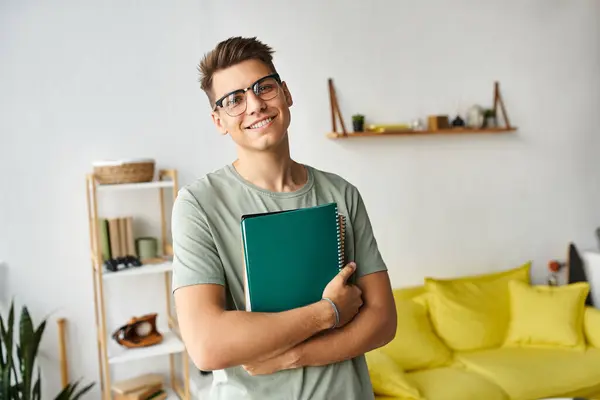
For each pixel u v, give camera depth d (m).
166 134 3.00
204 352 1.01
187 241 1.10
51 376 2.87
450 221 3.66
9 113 2.73
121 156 2.92
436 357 3.09
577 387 2.90
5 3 2.68
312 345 1.08
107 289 2.94
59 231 2.85
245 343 1.00
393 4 3.42
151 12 2.93
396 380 2.74
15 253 2.78
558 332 3.23
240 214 1.15
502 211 3.79
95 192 2.54
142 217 2.98
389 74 3.44
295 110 3.24
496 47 3.69
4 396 2.49
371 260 1.24
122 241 2.79
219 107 1.13
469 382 2.86
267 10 3.15
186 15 2.99
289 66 3.21
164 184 2.68
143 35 2.92
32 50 2.74
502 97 3.73
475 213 3.72
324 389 1.10
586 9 3.91
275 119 1.12
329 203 1.14
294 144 3.25
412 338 3.07
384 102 3.44
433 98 3.56
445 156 3.62
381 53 3.41
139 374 3.02
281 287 1.06
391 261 3.53
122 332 2.82
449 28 3.57
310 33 3.24
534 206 3.88
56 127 2.81
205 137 3.07
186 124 3.03
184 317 1.06
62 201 2.84
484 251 3.76
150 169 2.69
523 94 3.79
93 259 2.81
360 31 3.35
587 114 3.97
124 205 2.94
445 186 3.63
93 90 2.86
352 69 3.35
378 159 3.45
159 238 3.02
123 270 2.65
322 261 1.10
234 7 3.08
